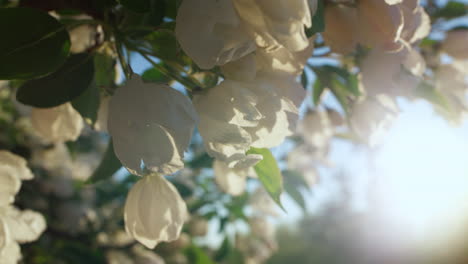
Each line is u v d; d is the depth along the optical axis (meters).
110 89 0.27
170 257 0.59
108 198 0.66
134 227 0.23
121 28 0.24
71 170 0.59
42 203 0.56
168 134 0.20
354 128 0.29
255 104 0.21
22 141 0.53
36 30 0.22
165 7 0.24
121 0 0.22
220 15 0.19
